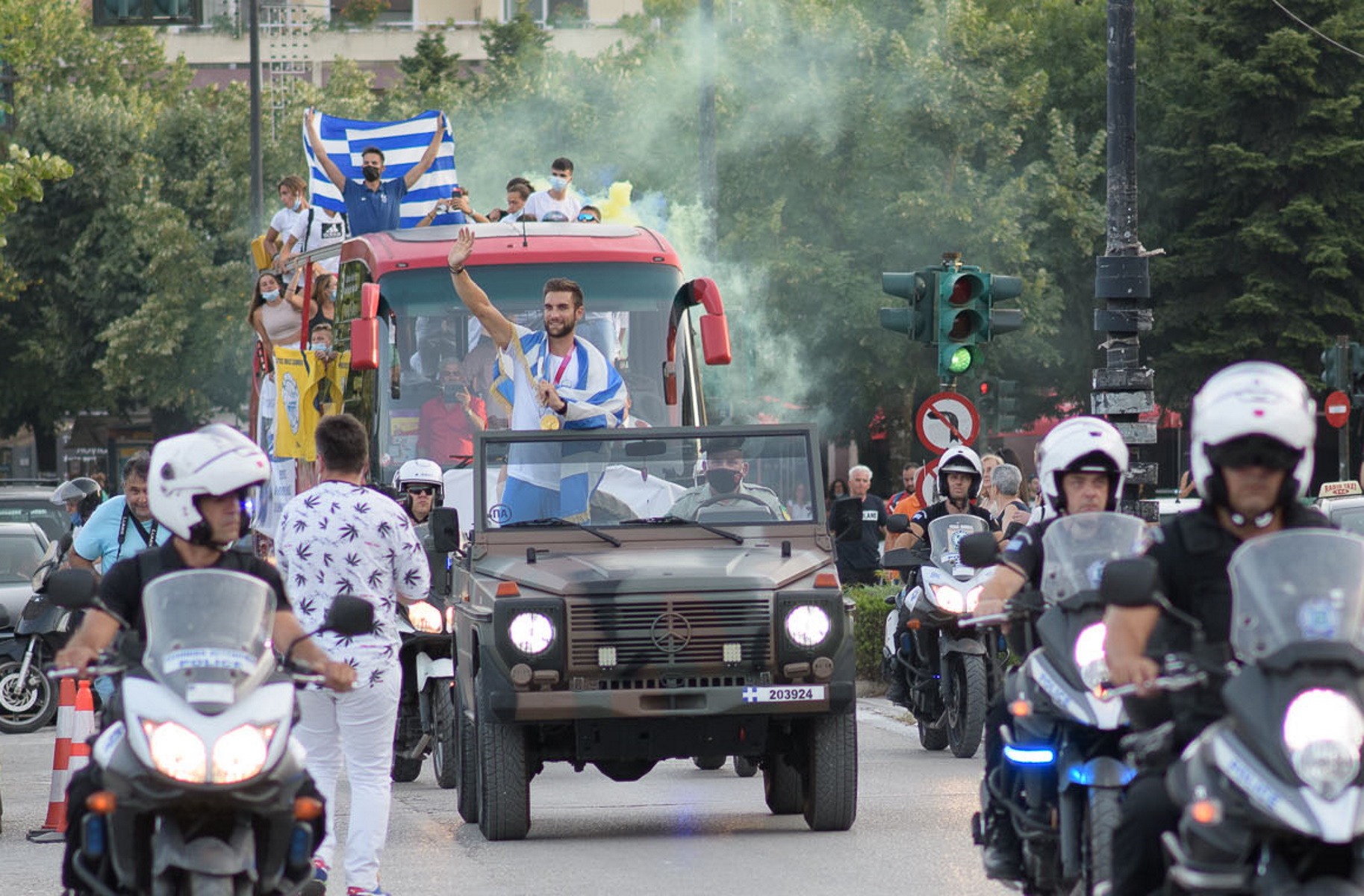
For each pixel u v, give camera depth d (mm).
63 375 87125
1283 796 8453
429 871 16344
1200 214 70938
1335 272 68938
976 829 12531
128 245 84875
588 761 18453
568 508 19078
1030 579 12016
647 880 15695
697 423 29203
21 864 17188
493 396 27953
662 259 29359
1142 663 9609
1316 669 8617
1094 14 76875
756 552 18594
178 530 11125
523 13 102750
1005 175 68188
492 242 28953
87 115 86250
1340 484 29094
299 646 11320
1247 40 70500
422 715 22531
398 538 14438
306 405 31875
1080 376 72688
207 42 114562
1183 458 78000
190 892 9914
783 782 19375
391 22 120688
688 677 17625
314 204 34469
